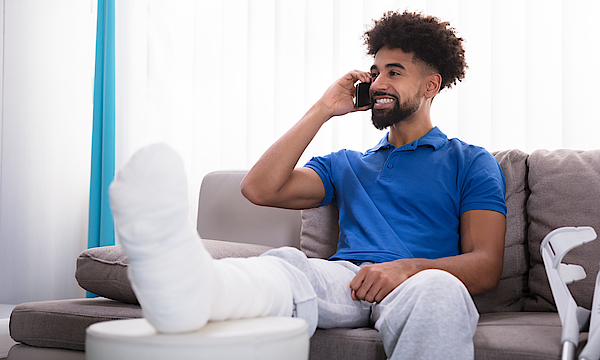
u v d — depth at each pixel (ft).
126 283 3.87
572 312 2.55
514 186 4.38
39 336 3.77
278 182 4.29
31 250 7.95
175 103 7.84
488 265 3.59
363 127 6.77
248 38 7.53
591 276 3.68
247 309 2.30
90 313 3.61
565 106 6.02
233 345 1.90
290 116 7.29
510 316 3.52
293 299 2.67
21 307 3.92
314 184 4.64
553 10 6.16
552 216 4.04
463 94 6.42
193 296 1.88
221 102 7.64
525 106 6.20
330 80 7.14
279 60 7.36
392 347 2.58
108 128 7.61
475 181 4.06
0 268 7.97
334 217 4.87
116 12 7.99
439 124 6.51
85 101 8.02
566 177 4.09
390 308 2.68
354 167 4.64
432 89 4.58
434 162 4.29
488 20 6.41
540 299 3.98
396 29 4.49
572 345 2.39
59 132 8.02
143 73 7.91
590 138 5.95
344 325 3.18
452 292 2.49
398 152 4.44
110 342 1.97
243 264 2.46
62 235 7.93
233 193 5.71
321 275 3.09
